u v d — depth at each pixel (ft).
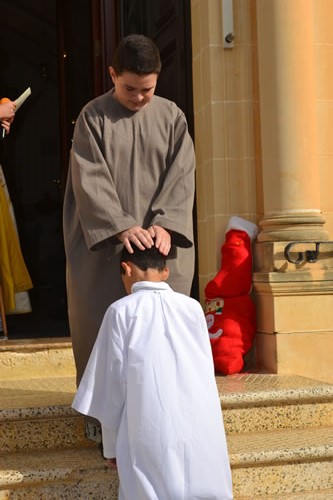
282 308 17.98
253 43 19.31
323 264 18.28
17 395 16.05
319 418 15.85
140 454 10.69
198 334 11.39
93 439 14.07
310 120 18.75
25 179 34.78
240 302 18.39
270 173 18.66
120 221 13.00
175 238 13.52
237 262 18.42
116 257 13.79
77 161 13.57
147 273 11.89
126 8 22.98
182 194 13.69
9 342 19.20
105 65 23.20
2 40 35.12
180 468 10.58
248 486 13.92
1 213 23.35
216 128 19.20
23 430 14.34
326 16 19.69
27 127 35.01
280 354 17.92
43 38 35.24
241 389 15.85
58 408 14.47
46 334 25.45
